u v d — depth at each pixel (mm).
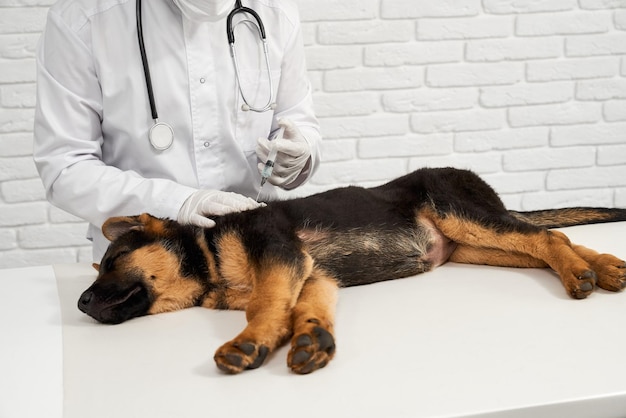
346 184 3469
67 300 1695
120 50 1948
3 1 3043
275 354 1381
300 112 2250
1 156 3154
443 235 1951
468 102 3496
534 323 1466
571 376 1238
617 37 3549
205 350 1396
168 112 1995
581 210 2172
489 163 3576
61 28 1935
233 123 2074
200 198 1773
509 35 3461
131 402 1188
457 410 1136
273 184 2133
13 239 3236
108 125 2002
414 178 2012
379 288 1747
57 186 1925
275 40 2119
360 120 3424
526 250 1816
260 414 1138
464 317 1509
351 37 3334
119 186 1859
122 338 1467
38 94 1970
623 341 1372
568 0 3469
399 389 1206
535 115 3562
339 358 1327
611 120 3635
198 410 1156
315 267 1747
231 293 1676
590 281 1585
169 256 1674
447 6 3381
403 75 3416
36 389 1238
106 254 1690
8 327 1525
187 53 1976
